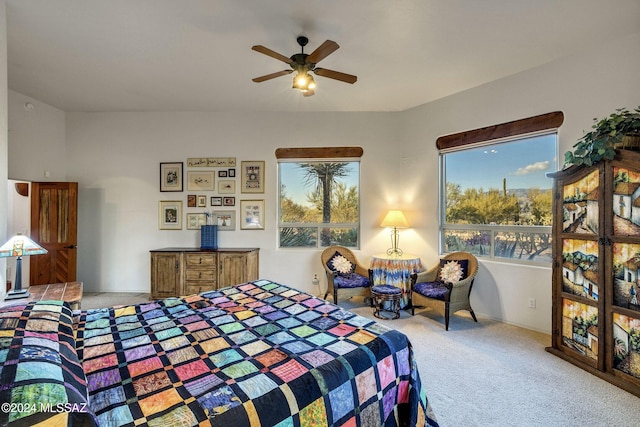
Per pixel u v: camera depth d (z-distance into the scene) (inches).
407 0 90.0
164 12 95.6
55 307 64.4
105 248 191.5
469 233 159.2
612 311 91.2
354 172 191.6
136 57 124.0
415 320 145.0
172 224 191.2
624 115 91.0
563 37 109.2
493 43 113.0
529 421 74.4
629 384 86.2
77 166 189.8
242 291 97.3
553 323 110.9
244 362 52.8
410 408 60.6
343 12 95.6
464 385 89.8
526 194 139.4
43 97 167.9
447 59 124.6
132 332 65.6
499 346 116.4
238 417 39.1
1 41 90.2
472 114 152.8
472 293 153.3
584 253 100.0
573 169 103.0
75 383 39.5
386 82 146.0
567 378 93.5
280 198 194.1
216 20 99.7
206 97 167.0
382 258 164.4
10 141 160.9
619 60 110.1
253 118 189.6
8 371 35.9
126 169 190.9
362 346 59.2
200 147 190.7
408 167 181.0
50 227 173.5
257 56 123.3
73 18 98.5
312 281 188.7
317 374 49.3
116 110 188.4
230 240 190.5
